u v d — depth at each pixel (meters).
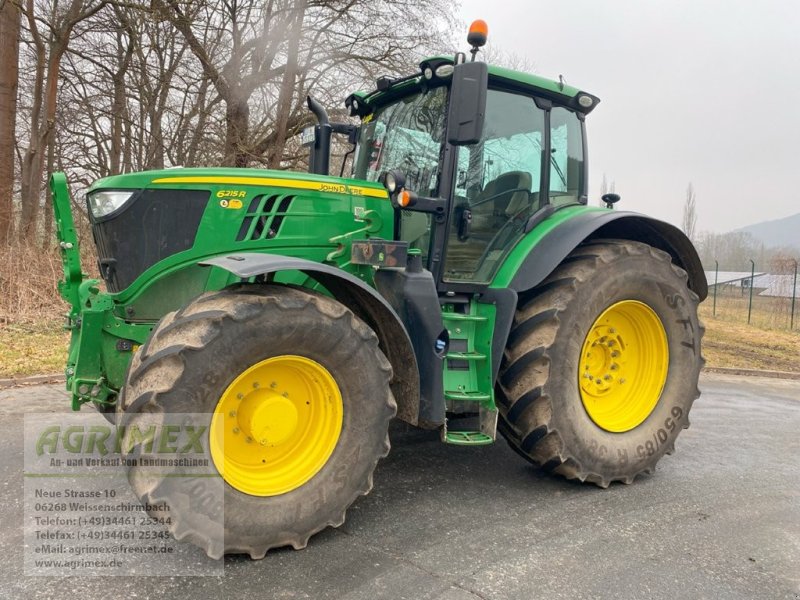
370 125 4.30
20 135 13.45
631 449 3.65
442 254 3.54
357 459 2.75
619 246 3.68
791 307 15.85
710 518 3.23
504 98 3.84
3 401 5.10
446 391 3.30
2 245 9.68
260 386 2.64
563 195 4.20
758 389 7.57
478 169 3.75
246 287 2.67
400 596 2.34
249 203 3.23
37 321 8.39
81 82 12.87
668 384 3.89
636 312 3.85
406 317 3.12
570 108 4.21
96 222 3.20
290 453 2.72
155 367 2.37
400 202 3.32
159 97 12.99
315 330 2.60
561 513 3.20
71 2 11.56
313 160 4.46
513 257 3.64
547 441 3.39
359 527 2.92
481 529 2.96
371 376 2.77
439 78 3.56
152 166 12.72
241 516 2.48
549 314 3.36
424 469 3.80
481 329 3.52
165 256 3.13
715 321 16.00
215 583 2.38
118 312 3.21
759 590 2.52
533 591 2.43
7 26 10.43
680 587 2.51
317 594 2.33
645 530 3.04
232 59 12.52
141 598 2.26
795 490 3.73
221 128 13.08
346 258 3.40
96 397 3.20
